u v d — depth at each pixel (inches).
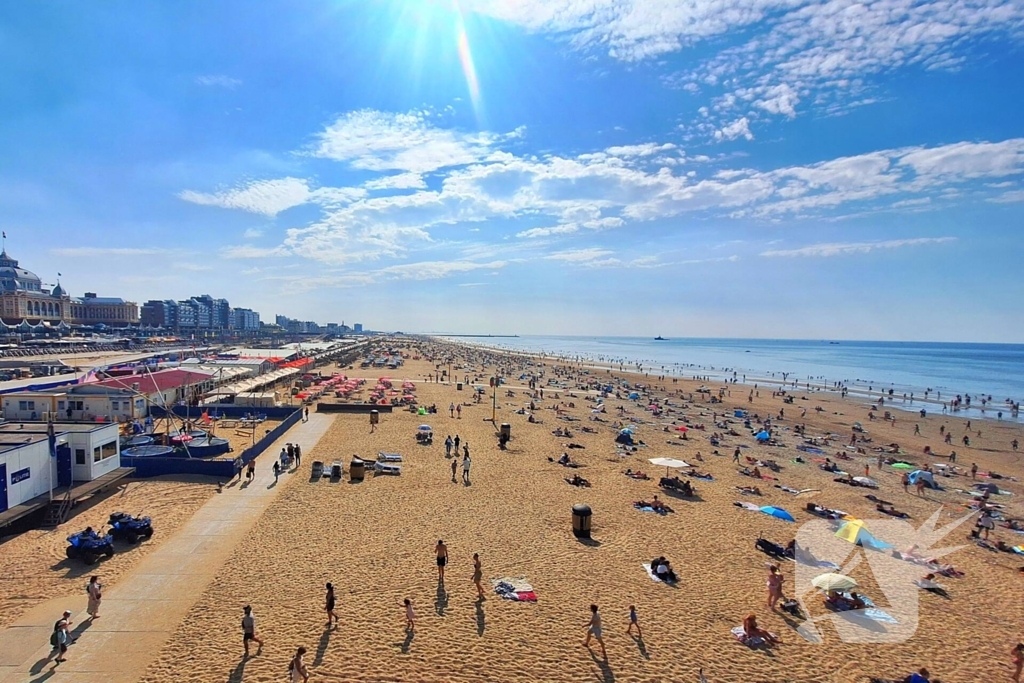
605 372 5187.0
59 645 559.5
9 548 826.2
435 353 7062.0
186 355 4677.7
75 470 1061.8
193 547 850.8
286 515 1002.1
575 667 590.9
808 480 1440.7
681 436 1927.9
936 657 644.7
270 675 550.0
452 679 559.2
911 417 2812.5
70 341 5718.5
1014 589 834.2
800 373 5935.0
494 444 1686.8
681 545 939.3
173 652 581.6
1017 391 4318.4
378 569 798.5
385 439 1692.9
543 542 927.0
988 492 1389.0
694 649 634.2
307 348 6373.0
